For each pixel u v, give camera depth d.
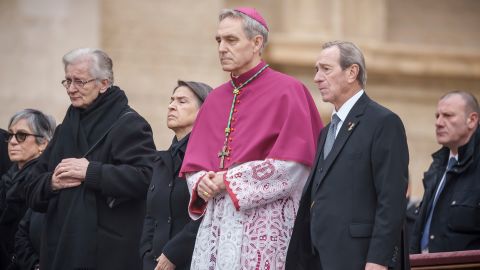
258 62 17.94
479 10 45.28
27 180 20.27
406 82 43.00
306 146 17.19
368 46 42.22
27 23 34.91
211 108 18.08
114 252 18.89
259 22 17.81
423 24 44.66
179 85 19.47
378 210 15.66
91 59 19.36
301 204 16.55
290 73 41.31
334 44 16.81
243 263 16.86
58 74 34.88
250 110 17.66
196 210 17.50
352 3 42.50
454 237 19.78
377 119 16.16
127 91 37.78
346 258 15.77
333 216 15.98
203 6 38.47
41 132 22.20
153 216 18.61
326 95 16.67
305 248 16.48
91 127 19.31
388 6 44.34
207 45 38.34
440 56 43.09
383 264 15.35
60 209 18.81
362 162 16.05
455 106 20.73
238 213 17.00
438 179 20.78
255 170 16.89
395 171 15.77
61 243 18.58
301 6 41.91
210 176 17.06
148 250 18.45
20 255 21.16
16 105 34.44
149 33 38.09
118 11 37.97
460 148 20.27
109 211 18.98
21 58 34.69
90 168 18.66
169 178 18.56
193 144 17.92
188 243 17.64
